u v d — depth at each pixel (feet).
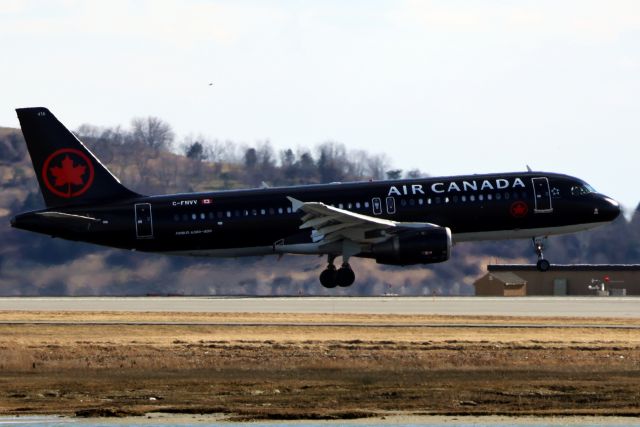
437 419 365.61
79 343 515.50
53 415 372.99
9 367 468.34
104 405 390.21
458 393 410.11
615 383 428.56
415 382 433.48
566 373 452.35
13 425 357.82
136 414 374.02
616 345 508.12
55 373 456.45
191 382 434.30
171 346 506.89
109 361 479.00
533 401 395.14
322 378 443.32
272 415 370.94
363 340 518.78
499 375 448.24
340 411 378.12
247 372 458.09
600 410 379.55
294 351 494.59
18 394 411.34
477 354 488.02
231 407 385.09
